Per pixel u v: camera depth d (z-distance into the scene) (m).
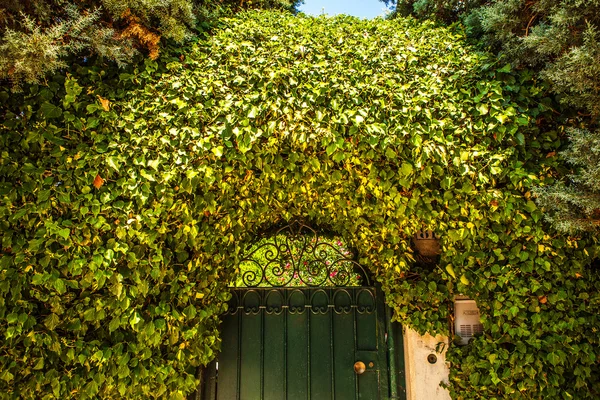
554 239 2.52
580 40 2.36
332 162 2.59
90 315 2.29
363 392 3.29
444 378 3.09
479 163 2.49
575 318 2.55
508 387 2.64
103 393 2.38
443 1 3.33
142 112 2.42
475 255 2.69
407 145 2.51
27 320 2.19
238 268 3.23
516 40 2.64
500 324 2.70
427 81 2.62
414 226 2.87
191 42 2.79
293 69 2.57
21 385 2.21
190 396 3.17
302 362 3.34
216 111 2.45
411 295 3.09
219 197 2.64
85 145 2.33
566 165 2.53
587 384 2.55
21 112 2.33
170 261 2.57
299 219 3.44
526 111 2.51
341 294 3.42
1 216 2.17
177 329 2.59
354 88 2.52
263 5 4.02
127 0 2.32
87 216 2.28
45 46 2.05
